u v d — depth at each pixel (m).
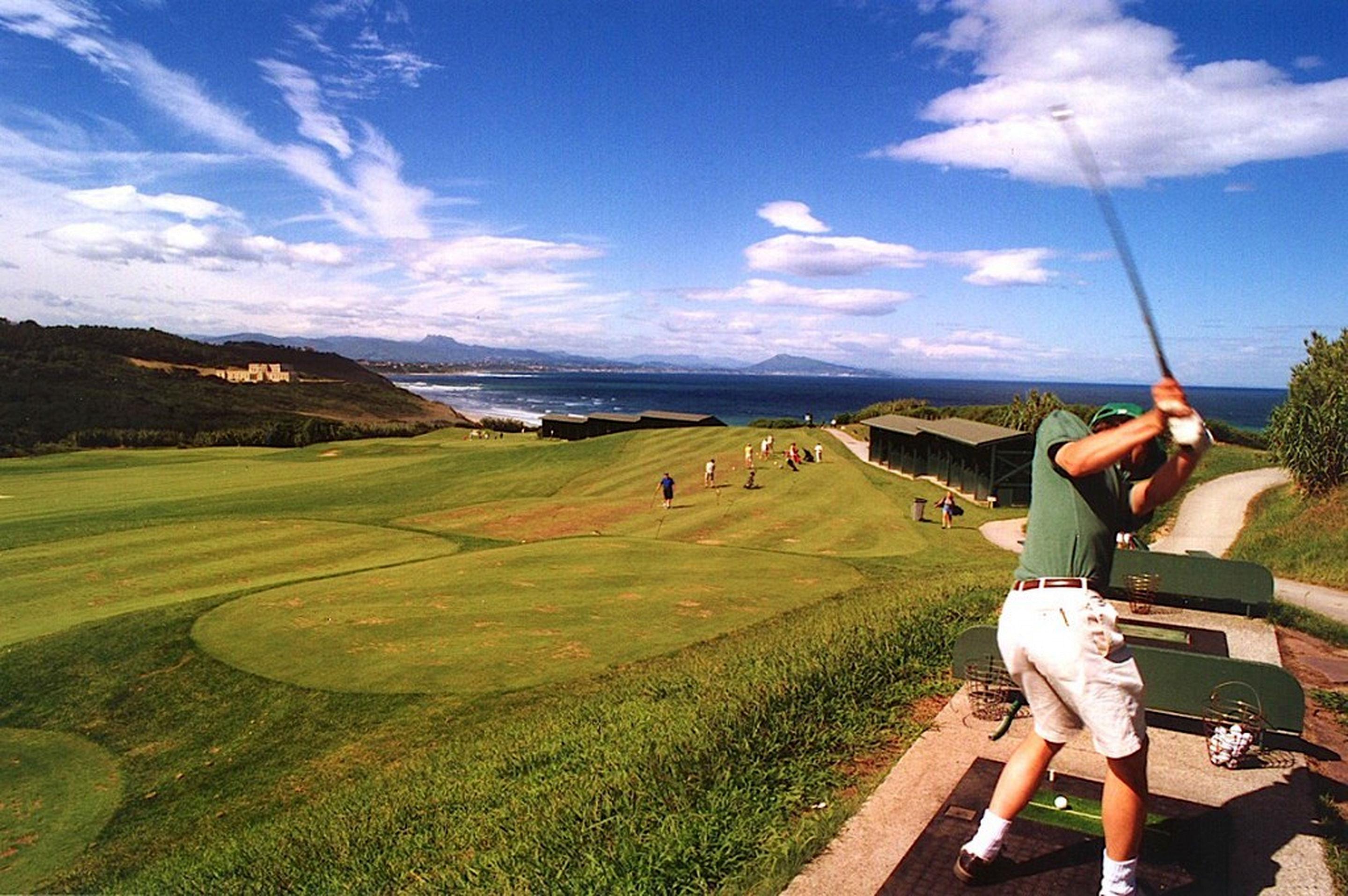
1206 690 4.73
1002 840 3.33
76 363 124.88
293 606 17.89
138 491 42.84
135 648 15.49
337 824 7.59
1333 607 11.41
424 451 65.25
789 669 6.76
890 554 24.48
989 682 5.36
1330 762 4.58
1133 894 3.15
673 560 22.16
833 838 3.93
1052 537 3.23
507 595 18.36
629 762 6.08
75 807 10.50
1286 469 24.03
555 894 4.24
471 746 9.60
